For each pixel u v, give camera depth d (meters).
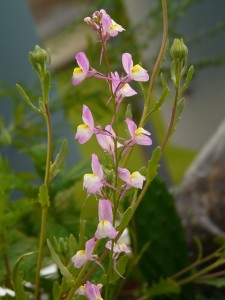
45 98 0.27
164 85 0.26
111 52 0.68
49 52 0.26
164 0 0.27
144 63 0.74
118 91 0.26
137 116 0.73
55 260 0.26
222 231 0.64
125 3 0.76
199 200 0.65
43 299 0.48
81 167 0.46
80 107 0.71
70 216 0.45
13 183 0.43
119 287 0.48
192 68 0.26
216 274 0.48
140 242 0.48
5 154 0.74
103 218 0.25
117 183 0.26
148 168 0.26
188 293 0.49
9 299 0.37
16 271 0.29
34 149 0.46
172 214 0.48
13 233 0.44
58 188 0.45
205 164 0.66
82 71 0.25
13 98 0.66
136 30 0.73
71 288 0.27
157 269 0.49
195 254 0.62
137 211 0.47
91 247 0.26
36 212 0.49
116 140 0.25
